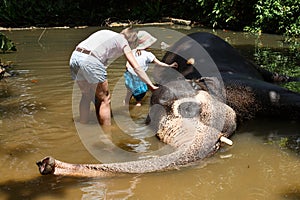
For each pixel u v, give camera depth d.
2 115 6.21
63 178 4.25
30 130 5.64
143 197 3.91
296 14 14.37
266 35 14.34
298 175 4.34
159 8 18.53
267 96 6.19
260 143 5.22
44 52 10.95
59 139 5.36
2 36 10.25
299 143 5.21
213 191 4.02
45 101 6.81
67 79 8.07
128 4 19.80
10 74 8.50
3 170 4.51
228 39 13.34
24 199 3.91
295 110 6.09
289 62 9.46
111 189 4.04
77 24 17.66
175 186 4.11
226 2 15.80
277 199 3.87
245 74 7.14
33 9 18.03
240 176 4.32
